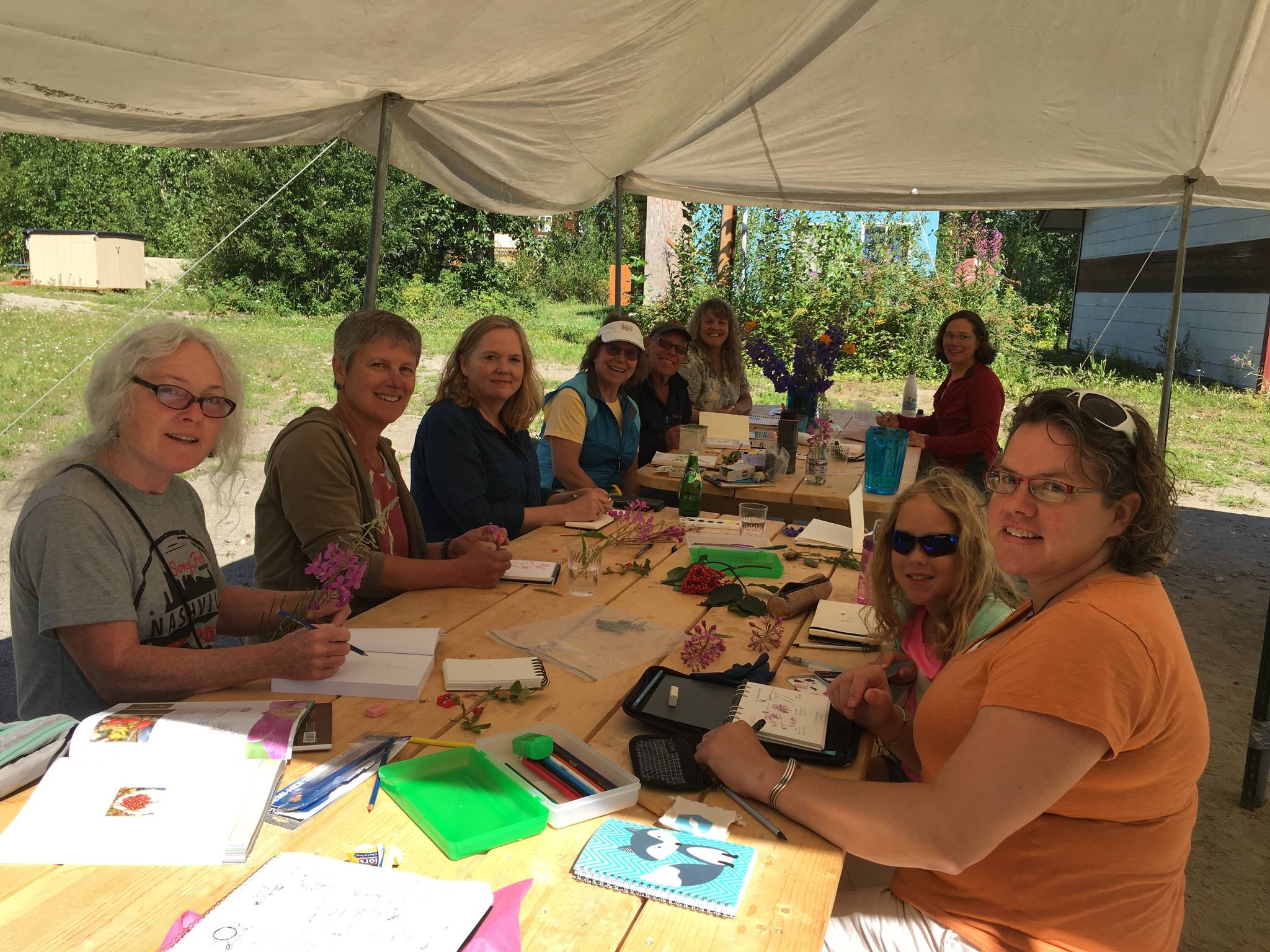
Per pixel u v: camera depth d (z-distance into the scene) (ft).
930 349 44.80
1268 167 18.26
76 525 5.78
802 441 17.66
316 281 60.23
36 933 3.71
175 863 4.18
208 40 7.95
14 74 8.48
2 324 44.09
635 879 4.14
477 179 16.05
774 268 44.86
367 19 8.05
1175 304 19.94
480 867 4.28
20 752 4.82
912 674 7.11
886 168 20.59
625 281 47.65
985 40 14.97
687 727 5.65
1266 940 8.57
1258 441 33.78
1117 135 17.83
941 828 4.17
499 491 11.38
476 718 5.70
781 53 14.90
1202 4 13.64
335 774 5.00
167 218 68.49
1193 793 4.61
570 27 9.93
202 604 6.68
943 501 6.36
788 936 3.92
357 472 8.66
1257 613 17.25
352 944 3.50
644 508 11.32
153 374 6.07
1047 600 4.84
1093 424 4.48
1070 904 4.58
